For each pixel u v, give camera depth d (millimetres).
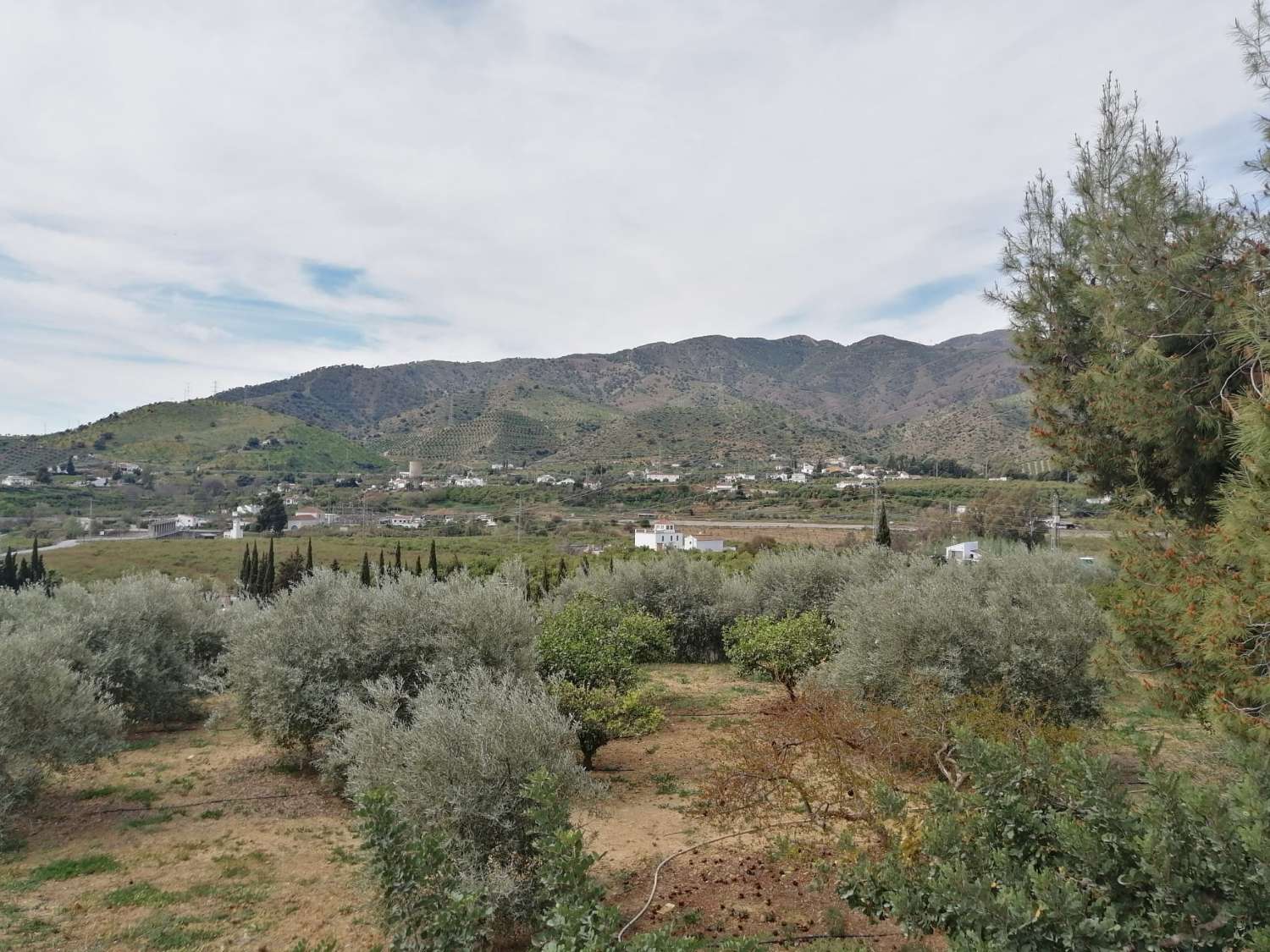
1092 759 4758
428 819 6926
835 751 8484
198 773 12672
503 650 11602
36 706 9727
